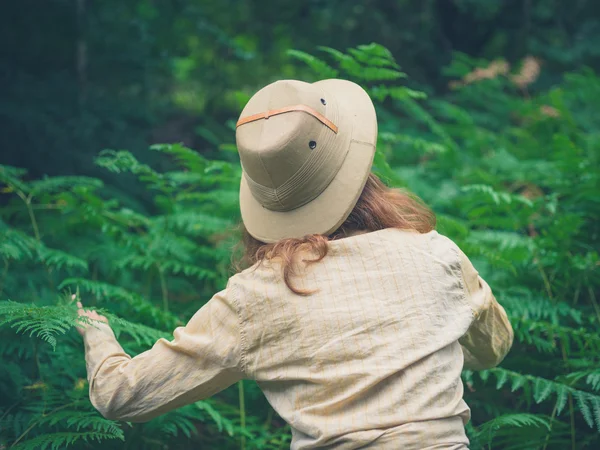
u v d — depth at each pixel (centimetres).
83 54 571
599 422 229
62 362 253
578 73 726
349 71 326
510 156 423
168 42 664
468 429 244
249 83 744
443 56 756
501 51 771
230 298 177
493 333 204
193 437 271
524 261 304
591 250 302
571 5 798
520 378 248
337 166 182
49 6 554
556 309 278
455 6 764
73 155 489
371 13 743
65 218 338
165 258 310
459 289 181
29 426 225
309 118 178
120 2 628
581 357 269
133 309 275
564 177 343
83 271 301
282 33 769
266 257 181
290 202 182
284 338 172
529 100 594
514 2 770
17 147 489
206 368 179
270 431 278
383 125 530
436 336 170
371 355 167
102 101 548
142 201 473
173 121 660
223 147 335
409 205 193
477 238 304
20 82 529
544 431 248
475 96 612
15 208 317
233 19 764
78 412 220
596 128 528
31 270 308
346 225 188
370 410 165
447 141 445
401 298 173
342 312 171
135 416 182
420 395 165
